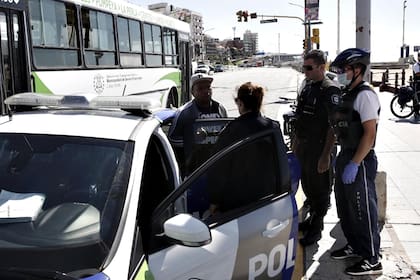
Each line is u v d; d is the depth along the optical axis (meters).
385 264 4.57
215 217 2.87
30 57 7.43
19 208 2.54
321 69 4.78
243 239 2.84
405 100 13.64
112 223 2.39
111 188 2.58
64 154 2.79
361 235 4.30
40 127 2.98
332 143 4.79
